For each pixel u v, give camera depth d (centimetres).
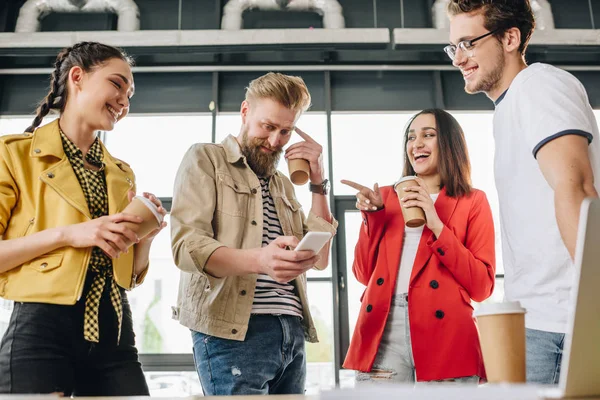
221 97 423
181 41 388
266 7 414
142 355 358
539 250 115
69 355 118
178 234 138
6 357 112
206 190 146
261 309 140
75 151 137
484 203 173
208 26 428
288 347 141
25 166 128
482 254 164
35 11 404
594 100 423
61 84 141
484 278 159
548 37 392
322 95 425
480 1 136
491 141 417
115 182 142
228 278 138
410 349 152
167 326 363
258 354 134
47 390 111
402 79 432
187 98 421
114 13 417
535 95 112
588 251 57
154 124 418
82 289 120
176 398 62
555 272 112
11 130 413
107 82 138
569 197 95
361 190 171
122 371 127
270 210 160
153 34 388
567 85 110
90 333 120
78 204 128
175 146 412
